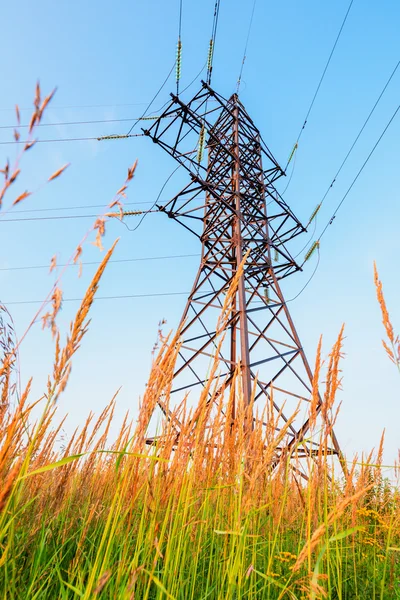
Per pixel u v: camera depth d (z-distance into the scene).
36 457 2.71
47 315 1.28
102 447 3.50
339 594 2.61
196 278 17.84
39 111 0.95
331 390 2.57
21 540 2.53
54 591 2.54
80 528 3.20
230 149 21.62
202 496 2.91
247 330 14.70
